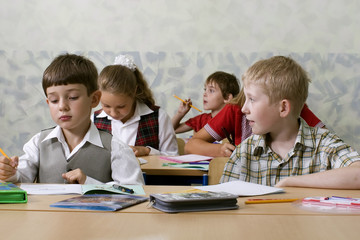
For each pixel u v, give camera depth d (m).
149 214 0.80
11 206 0.86
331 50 3.81
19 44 3.85
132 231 0.69
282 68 1.36
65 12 3.85
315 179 1.16
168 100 3.86
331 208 0.87
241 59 3.83
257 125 1.39
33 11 3.85
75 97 1.35
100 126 2.76
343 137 3.81
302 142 1.39
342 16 3.79
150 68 3.85
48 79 1.34
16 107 3.86
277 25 3.82
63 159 1.46
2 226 0.71
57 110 1.36
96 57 3.86
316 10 3.81
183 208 0.82
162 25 3.84
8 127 3.87
